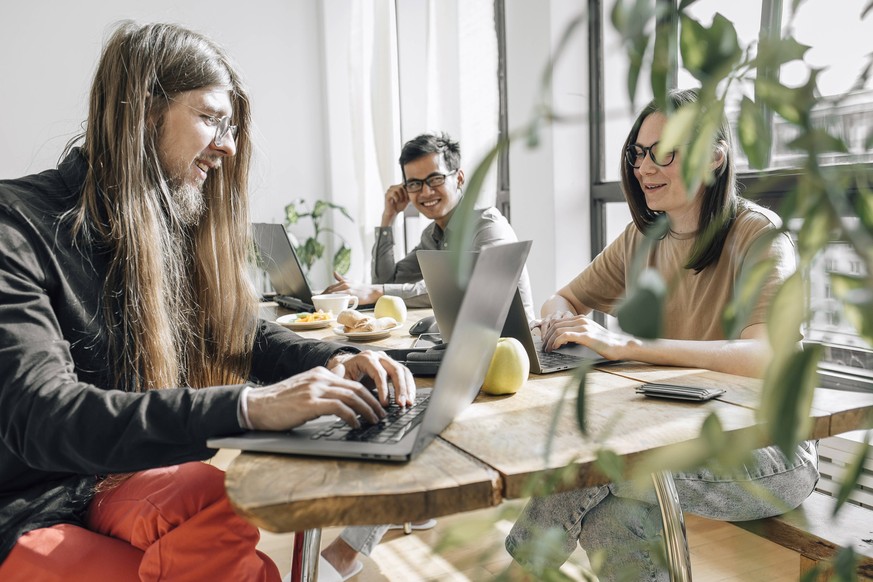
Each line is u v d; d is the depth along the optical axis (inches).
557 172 119.4
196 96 51.5
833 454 78.1
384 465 34.5
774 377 11.4
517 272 43.4
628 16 10.2
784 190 77.0
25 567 40.4
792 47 11.6
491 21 147.2
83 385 39.8
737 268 60.4
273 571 45.3
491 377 46.9
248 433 38.6
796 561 80.0
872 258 10.8
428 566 81.1
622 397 45.6
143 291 48.6
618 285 80.3
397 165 192.1
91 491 45.7
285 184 214.5
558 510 52.2
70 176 48.6
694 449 12.3
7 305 40.9
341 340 77.0
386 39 185.8
